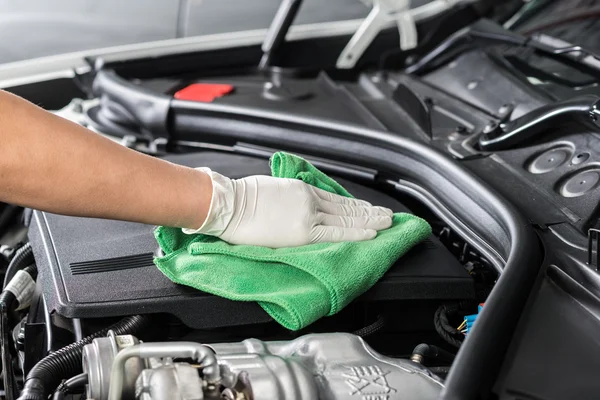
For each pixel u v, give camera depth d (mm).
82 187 950
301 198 1139
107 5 2895
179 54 2115
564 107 1375
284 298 1024
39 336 1140
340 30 2326
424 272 1168
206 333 1134
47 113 939
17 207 1660
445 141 1557
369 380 904
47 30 2742
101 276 1104
